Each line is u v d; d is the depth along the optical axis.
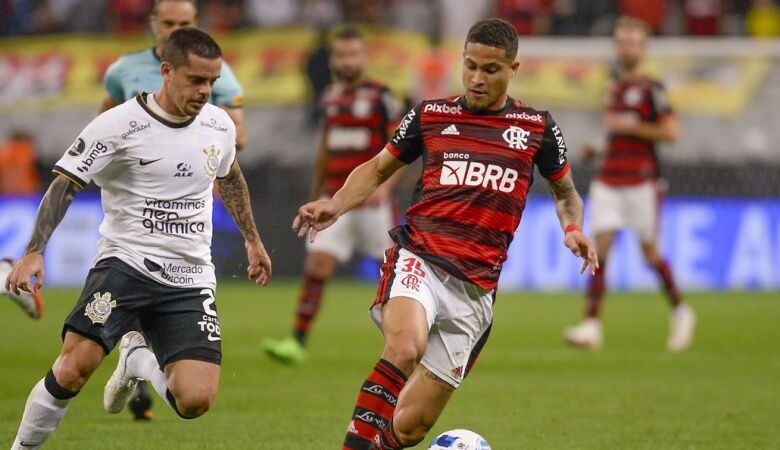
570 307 60.28
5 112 76.06
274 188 71.50
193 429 26.34
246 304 60.50
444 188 20.28
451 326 20.20
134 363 21.05
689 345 45.78
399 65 73.50
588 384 35.12
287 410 29.52
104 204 20.50
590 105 70.50
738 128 69.81
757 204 68.12
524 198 20.55
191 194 20.36
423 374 20.48
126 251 20.19
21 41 78.50
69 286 67.56
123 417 27.91
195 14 27.44
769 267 67.56
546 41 72.06
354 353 42.28
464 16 76.44
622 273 68.06
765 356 42.53
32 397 19.64
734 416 29.28
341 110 41.25
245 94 73.88
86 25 78.81
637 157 45.28
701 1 77.19
